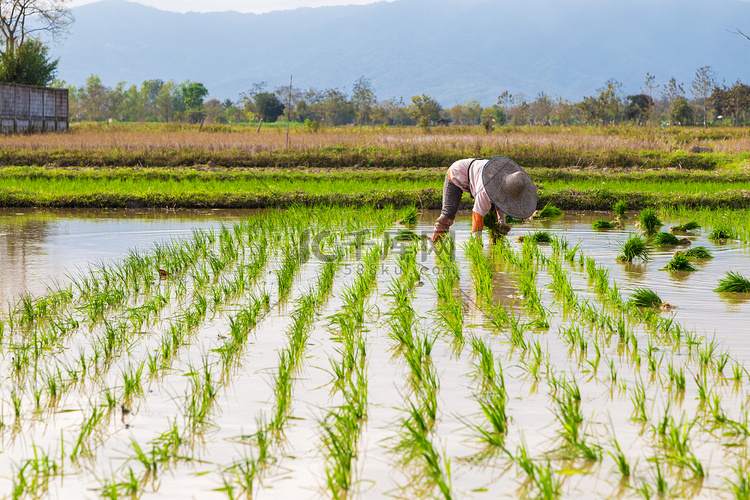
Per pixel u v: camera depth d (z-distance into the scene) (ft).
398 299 23.17
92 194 57.36
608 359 17.33
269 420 13.75
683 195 58.03
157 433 13.20
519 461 11.28
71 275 28.09
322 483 11.30
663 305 22.24
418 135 114.93
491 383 15.66
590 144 92.89
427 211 55.62
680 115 247.70
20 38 182.09
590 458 11.91
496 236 37.11
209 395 14.99
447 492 10.24
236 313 22.35
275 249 34.86
